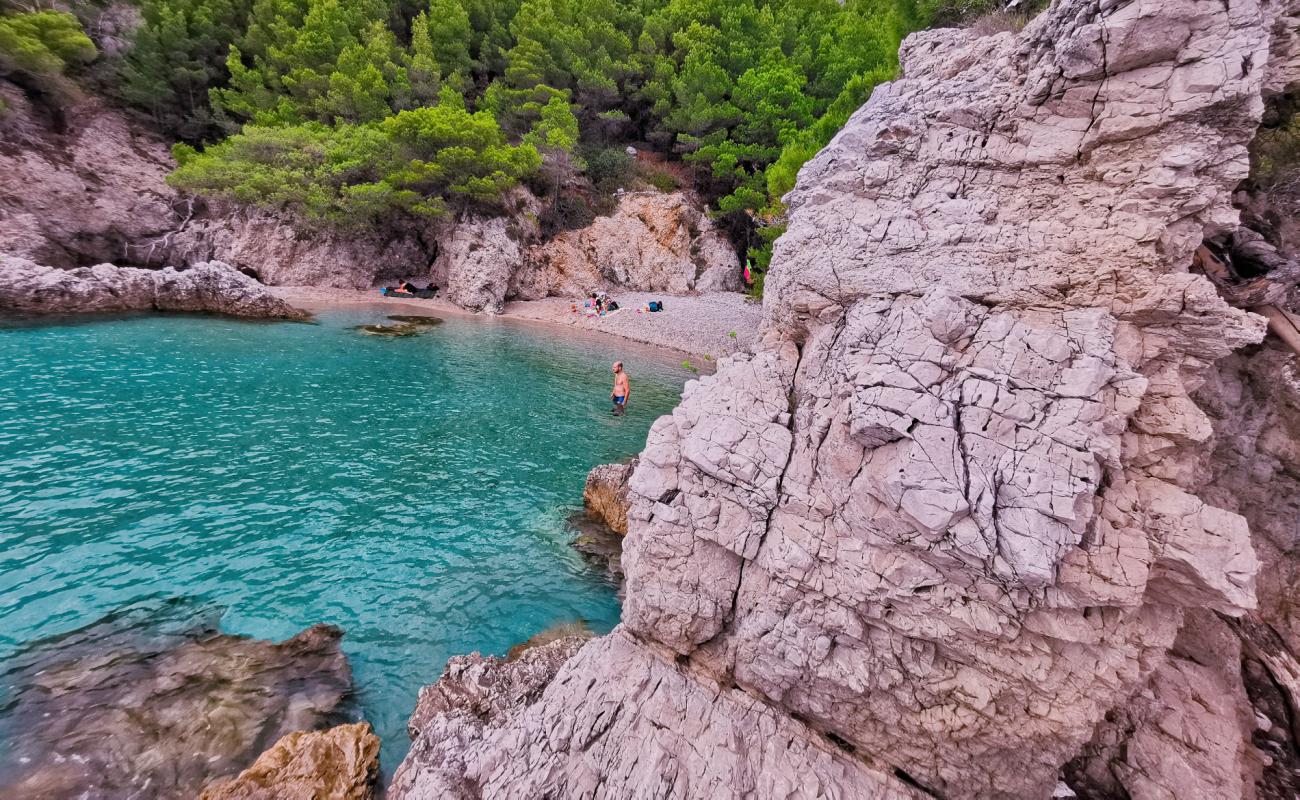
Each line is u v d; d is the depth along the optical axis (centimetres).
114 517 986
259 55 3675
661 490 589
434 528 1105
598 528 1182
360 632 812
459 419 1680
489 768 544
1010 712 451
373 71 3434
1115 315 464
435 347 2442
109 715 613
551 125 3778
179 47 3459
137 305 2244
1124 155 477
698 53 4050
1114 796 501
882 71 1502
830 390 560
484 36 4153
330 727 654
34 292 1942
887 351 509
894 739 505
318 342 2267
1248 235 537
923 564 464
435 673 758
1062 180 511
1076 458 421
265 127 3325
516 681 699
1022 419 443
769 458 559
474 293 3391
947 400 470
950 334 493
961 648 455
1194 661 551
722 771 504
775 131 3788
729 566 571
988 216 536
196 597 833
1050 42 521
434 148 3372
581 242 4016
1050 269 487
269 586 879
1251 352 549
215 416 1447
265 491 1148
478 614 883
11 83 2784
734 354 712
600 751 532
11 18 2741
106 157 3055
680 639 582
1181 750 486
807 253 621
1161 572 425
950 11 1145
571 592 964
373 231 3547
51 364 1598
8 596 772
